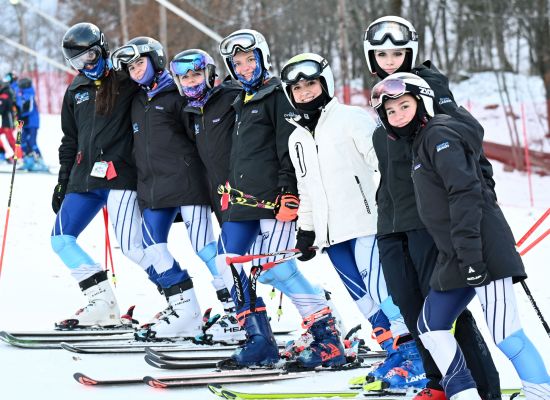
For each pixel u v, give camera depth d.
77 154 12.84
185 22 75.69
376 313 9.81
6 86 34.78
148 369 10.34
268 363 10.25
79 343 11.89
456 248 7.25
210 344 11.80
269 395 8.73
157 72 12.17
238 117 10.81
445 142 7.39
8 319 13.62
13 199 26.80
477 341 8.20
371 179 9.78
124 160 12.62
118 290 16.27
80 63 12.45
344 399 8.78
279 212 10.23
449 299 7.58
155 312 14.51
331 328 10.38
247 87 10.65
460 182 7.26
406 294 8.48
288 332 12.80
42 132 49.16
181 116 12.13
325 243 9.77
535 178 40.62
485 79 68.50
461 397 7.54
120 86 12.59
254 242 10.84
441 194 7.52
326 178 9.70
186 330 12.17
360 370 10.29
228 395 8.64
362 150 9.64
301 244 9.90
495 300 7.40
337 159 9.68
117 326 12.94
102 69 12.55
